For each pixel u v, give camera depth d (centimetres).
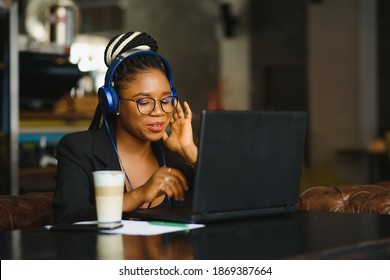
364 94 1164
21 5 543
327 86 1193
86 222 186
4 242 157
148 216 188
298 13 1236
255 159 185
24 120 537
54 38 547
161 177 188
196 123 848
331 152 1187
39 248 149
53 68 539
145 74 209
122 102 212
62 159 214
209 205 178
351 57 1170
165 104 212
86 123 572
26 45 521
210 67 1320
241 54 1284
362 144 1162
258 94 1277
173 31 1359
